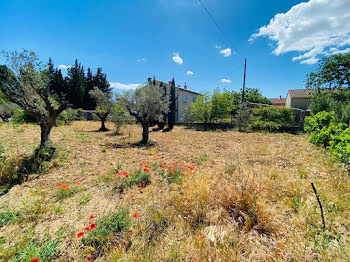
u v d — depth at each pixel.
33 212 2.10
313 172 3.21
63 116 12.10
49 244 1.58
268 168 3.56
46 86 4.59
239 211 1.94
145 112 7.00
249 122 11.15
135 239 1.66
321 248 1.44
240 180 2.64
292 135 8.81
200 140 7.78
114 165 3.79
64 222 1.95
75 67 28.50
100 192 2.69
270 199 2.31
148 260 1.35
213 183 2.65
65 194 2.52
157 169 3.74
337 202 2.11
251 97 24.52
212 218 1.84
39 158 3.65
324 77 9.99
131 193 2.64
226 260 1.32
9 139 5.62
